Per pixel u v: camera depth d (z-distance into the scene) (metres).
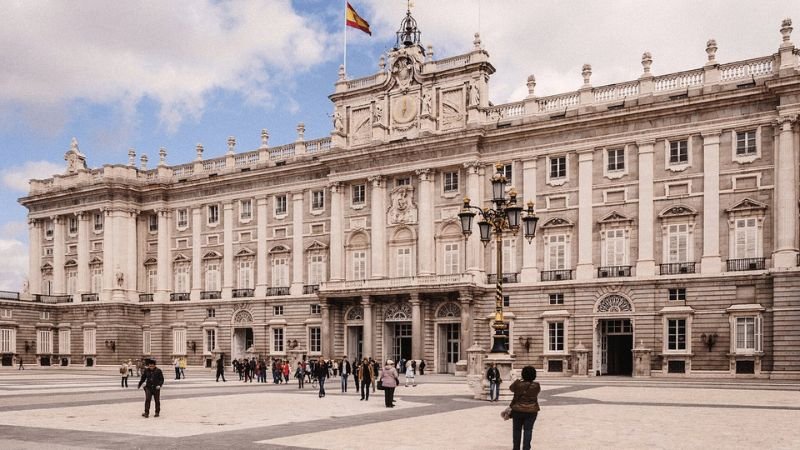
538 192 60.12
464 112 63.88
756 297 50.56
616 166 57.19
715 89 52.69
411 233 65.69
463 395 37.38
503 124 61.81
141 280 83.69
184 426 23.42
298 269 72.62
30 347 83.88
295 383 51.34
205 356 77.69
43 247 90.25
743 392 37.94
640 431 21.81
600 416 26.03
